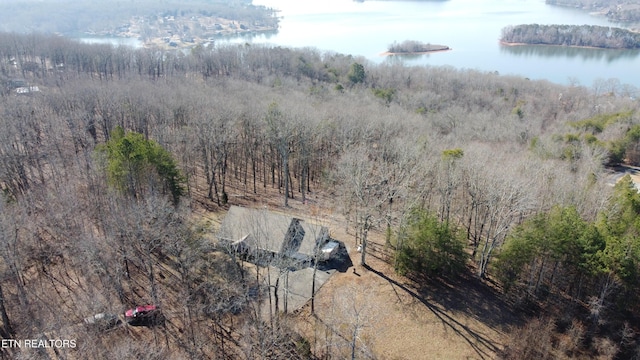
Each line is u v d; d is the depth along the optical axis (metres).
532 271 45.91
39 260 46.53
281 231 50.69
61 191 53.91
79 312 40.28
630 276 40.81
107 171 52.38
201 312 41.44
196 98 82.81
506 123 90.38
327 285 47.44
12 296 42.12
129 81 108.25
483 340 41.19
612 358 39.72
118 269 41.78
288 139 67.06
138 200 50.34
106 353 35.44
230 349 38.41
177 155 68.25
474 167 52.56
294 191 72.75
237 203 66.50
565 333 42.12
